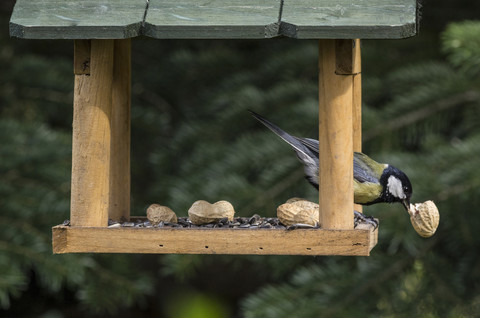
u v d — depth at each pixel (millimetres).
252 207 9891
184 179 10719
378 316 9383
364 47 12219
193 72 13086
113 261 10852
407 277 9875
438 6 12680
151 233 6465
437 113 10523
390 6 6035
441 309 9633
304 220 6523
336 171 6379
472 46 9258
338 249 6320
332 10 6043
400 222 9320
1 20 13266
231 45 13492
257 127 11516
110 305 10609
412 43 12469
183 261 10172
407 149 11195
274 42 13016
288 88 11453
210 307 14445
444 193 9266
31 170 10844
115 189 7668
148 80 13461
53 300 13734
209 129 11570
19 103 12617
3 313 13398
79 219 6578
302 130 10766
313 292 9648
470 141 9805
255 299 9555
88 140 6559
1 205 10375
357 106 8086
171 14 6148
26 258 9969
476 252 9930
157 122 12797
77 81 6570
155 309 14516
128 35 6078
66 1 6277
